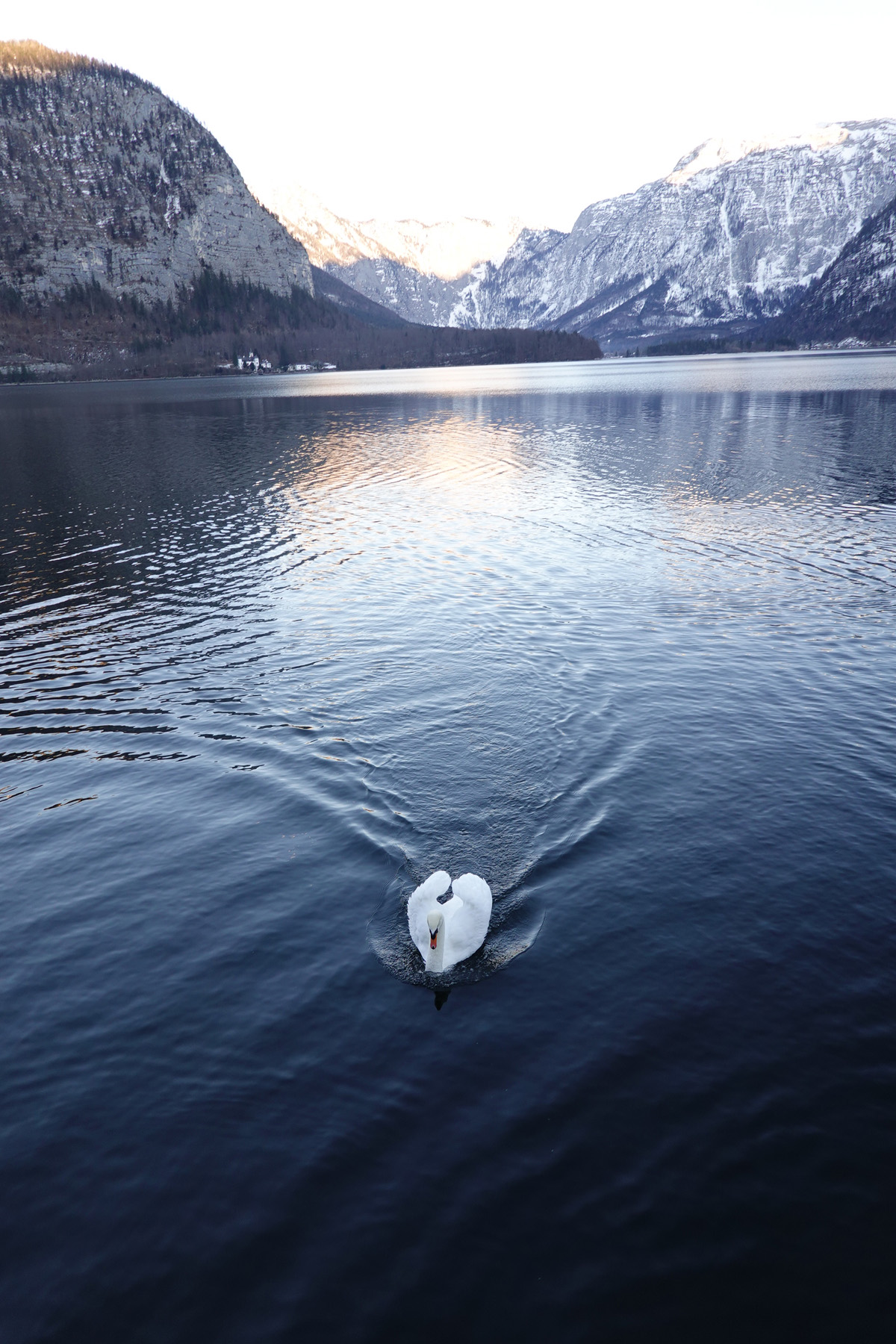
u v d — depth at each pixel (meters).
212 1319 7.34
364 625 25.73
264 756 17.72
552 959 11.64
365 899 13.09
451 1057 10.05
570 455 60.75
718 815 14.94
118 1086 9.84
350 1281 7.60
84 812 15.95
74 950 12.24
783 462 53.41
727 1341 7.01
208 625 26.31
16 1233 8.16
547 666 21.92
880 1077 9.57
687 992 10.95
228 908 13.02
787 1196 8.23
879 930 11.98
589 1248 7.80
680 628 24.47
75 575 32.69
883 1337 7.02
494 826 14.80
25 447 74.94
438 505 43.91
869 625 24.17
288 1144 8.99
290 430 84.44
